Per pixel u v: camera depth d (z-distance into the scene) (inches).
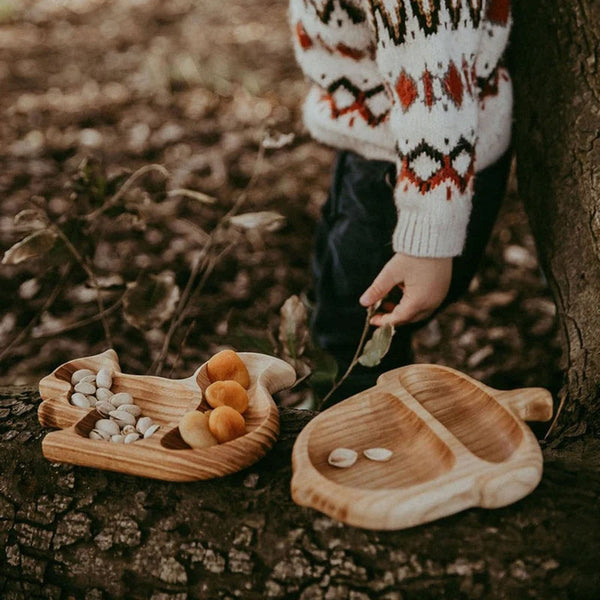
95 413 38.5
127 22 203.9
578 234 45.8
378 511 31.0
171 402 40.1
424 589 32.2
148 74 161.5
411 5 38.7
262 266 100.0
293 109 144.5
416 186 42.0
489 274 96.3
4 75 165.2
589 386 42.9
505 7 44.9
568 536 31.9
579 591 31.5
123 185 65.5
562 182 46.7
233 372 40.6
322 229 60.1
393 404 37.7
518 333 86.1
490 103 46.9
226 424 35.7
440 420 37.2
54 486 37.5
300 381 49.7
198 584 34.6
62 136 135.7
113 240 103.9
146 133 136.9
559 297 48.0
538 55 47.8
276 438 36.9
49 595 37.1
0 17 203.0
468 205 42.9
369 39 44.9
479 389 37.7
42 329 87.7
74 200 65.1
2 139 134.3
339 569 32.9
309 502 32.2
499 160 52.9
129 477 36.6
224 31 196.9
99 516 36.3
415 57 39.8
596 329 43.7
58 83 161.5
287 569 33.4
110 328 88.1
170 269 99.0
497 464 32.4
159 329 87.7
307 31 46.3
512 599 31.8
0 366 83.0
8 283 94.4
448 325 88.7
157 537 35.3
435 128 40.3
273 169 123.3
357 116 47.8
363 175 52.1
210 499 35.1
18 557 37.6
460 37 39.9
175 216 109.8
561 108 46.4
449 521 32.6
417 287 44.9
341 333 58.1
